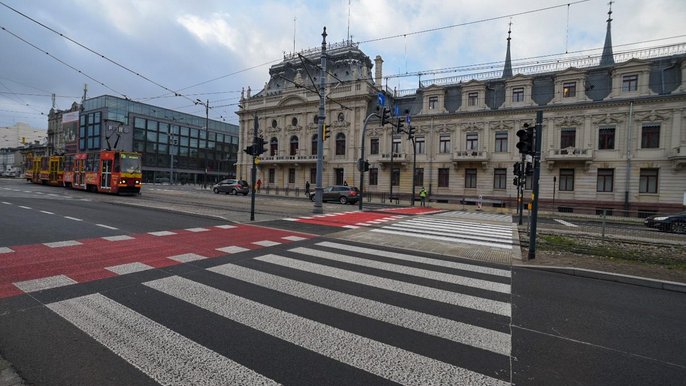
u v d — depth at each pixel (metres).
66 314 4.23
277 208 20.47
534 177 8.31
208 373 3.06
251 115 50.38
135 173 26.77
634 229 16.73
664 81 27.73
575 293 5.77
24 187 31.50
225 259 7.26
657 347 3.84
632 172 28.30
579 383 3.07
